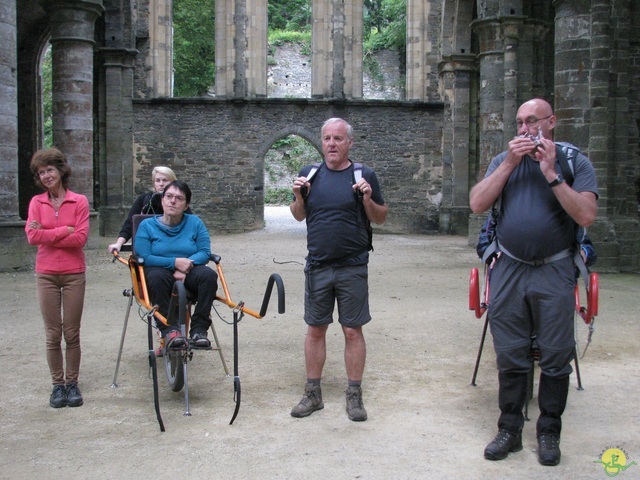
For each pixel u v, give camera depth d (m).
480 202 4.12
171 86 25.20
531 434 4.57
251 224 25.00
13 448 4.32
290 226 26.91
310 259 4.94
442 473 3.95
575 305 4.48
